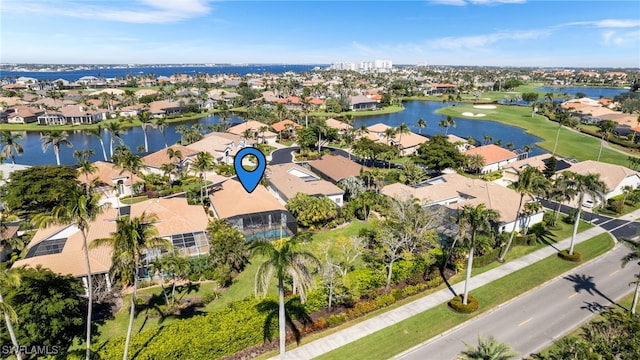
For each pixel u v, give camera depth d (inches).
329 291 1505.9
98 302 1573.6
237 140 4411.9
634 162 3668.8
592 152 4488.2
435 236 1827.0
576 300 1633.9
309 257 1178.0
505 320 1492.4
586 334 1364.4
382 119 7086.6
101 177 2896.2
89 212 1164.5
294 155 4266.7
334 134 4527.6
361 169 3243.1
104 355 1151.0
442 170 3772.1
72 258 1630.2
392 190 2733.8
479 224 1536.7
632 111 7057.1
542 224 2351.1
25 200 2359.7
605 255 2078.0
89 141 5123.0
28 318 1200.8
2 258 1893.5
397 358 1279.5
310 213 2269.9
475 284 1755.7
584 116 6692.9
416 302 1605.6
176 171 3366.1
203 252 1897.1
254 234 2155.5
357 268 1795.0
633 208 2797.7
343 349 1314.0
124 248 1112.8
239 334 1261.1
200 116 7145.7
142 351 1154.0
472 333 1411.2
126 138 5334.6
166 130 5905.5
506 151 4003.4
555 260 2006.6
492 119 6988.2
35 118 6264.8
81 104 7052.2
